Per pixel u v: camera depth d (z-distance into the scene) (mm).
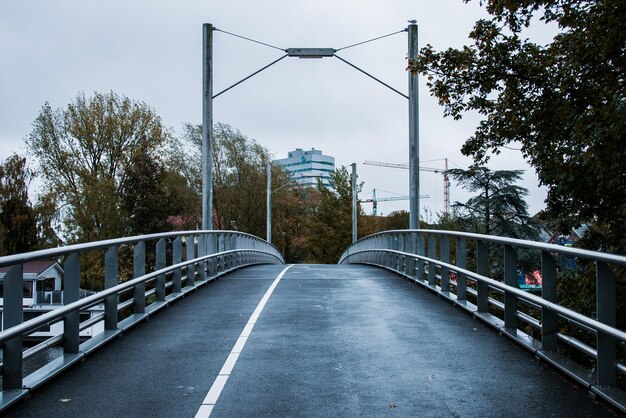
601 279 6289
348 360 8000
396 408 6039
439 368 7559
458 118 14086
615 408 5891
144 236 11016
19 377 6418
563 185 12336
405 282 17484
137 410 6027
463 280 12492
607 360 6352
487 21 12898
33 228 54375
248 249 26000
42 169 54250
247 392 6605
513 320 9523
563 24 12016
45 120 53906
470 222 28484
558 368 7281
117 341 9219
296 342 9109
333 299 13703
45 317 6875
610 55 11391
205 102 20406
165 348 8750
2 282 6453
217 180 68312
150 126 57281
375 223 86562
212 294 14664
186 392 6621
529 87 13023
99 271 52625
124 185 57125
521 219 27906
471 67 13117
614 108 10070
